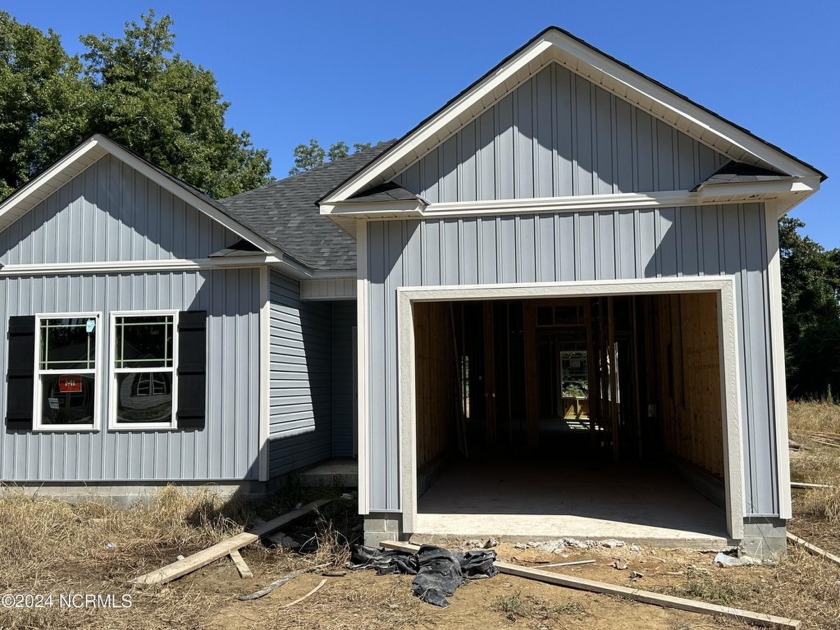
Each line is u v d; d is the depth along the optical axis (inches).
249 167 1018.1
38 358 356.8
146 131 791.7
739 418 237.5
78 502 335.6
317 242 418.9
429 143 263.0
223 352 348.8
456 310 527.2
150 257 358.6
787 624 174.9
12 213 361.4
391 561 237.1
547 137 258.7
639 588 205.3
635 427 470.0
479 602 199.8
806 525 284.0
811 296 1121.4
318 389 426.0
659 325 460.1
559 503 308.3
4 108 780.6
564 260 253.1
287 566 244.4
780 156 233.5
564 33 247.3
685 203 246.8
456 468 425.7
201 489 337.7
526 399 502.6
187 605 201.8
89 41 909.2
